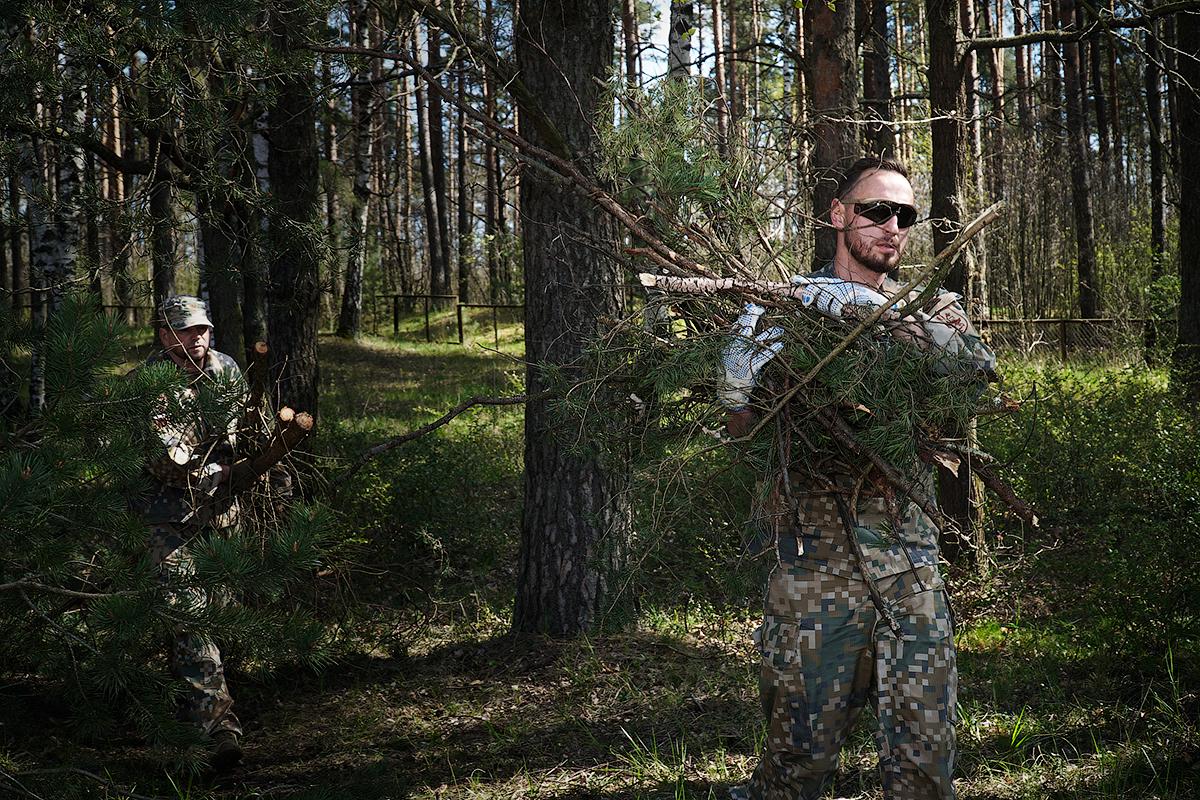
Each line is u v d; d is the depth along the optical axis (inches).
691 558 213.8
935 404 100.4
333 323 1041.5
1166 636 168.9
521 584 206.7
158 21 180.5
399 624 213.3
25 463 110.2
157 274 221.9
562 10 190.1
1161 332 503.5
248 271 229.0
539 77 193.0
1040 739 146.6
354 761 156.6
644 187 131.0
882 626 103.1
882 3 287.9
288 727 170.9
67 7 187.2
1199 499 175.3
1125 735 145.0
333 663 182.9
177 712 151.0
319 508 128.7
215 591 126.2
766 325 104.8
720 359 106.0
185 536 152.3
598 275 190.4
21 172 219.5
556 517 200.7
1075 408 278.7
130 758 153.9
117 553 126.0
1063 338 549.3
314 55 213.3
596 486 198.8
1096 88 799.7
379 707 177.0
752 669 180.4
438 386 620.1
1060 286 727.1
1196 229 356.5
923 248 245.6
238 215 225.6
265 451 156.6
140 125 202.2
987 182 661.3
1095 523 202.5
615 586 178.7
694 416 116.0
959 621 199.2
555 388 128.2
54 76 189.0
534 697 177.0
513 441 388.5
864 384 100.1
